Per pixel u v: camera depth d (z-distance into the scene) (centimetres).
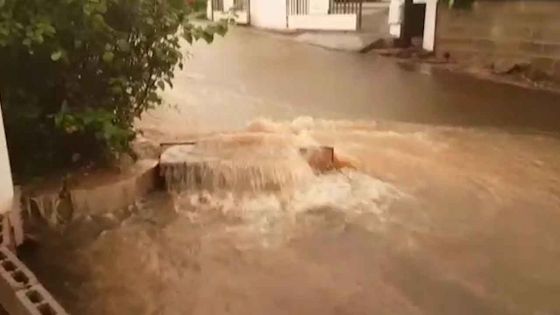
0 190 392
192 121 721
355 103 839
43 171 480
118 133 460
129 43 477
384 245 432
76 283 382
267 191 515
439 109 809
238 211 482
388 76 1032
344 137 673
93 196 456
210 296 369
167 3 490
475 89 935
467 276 394
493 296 372
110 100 479
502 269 402
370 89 931
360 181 546
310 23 1566
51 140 476
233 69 1073
